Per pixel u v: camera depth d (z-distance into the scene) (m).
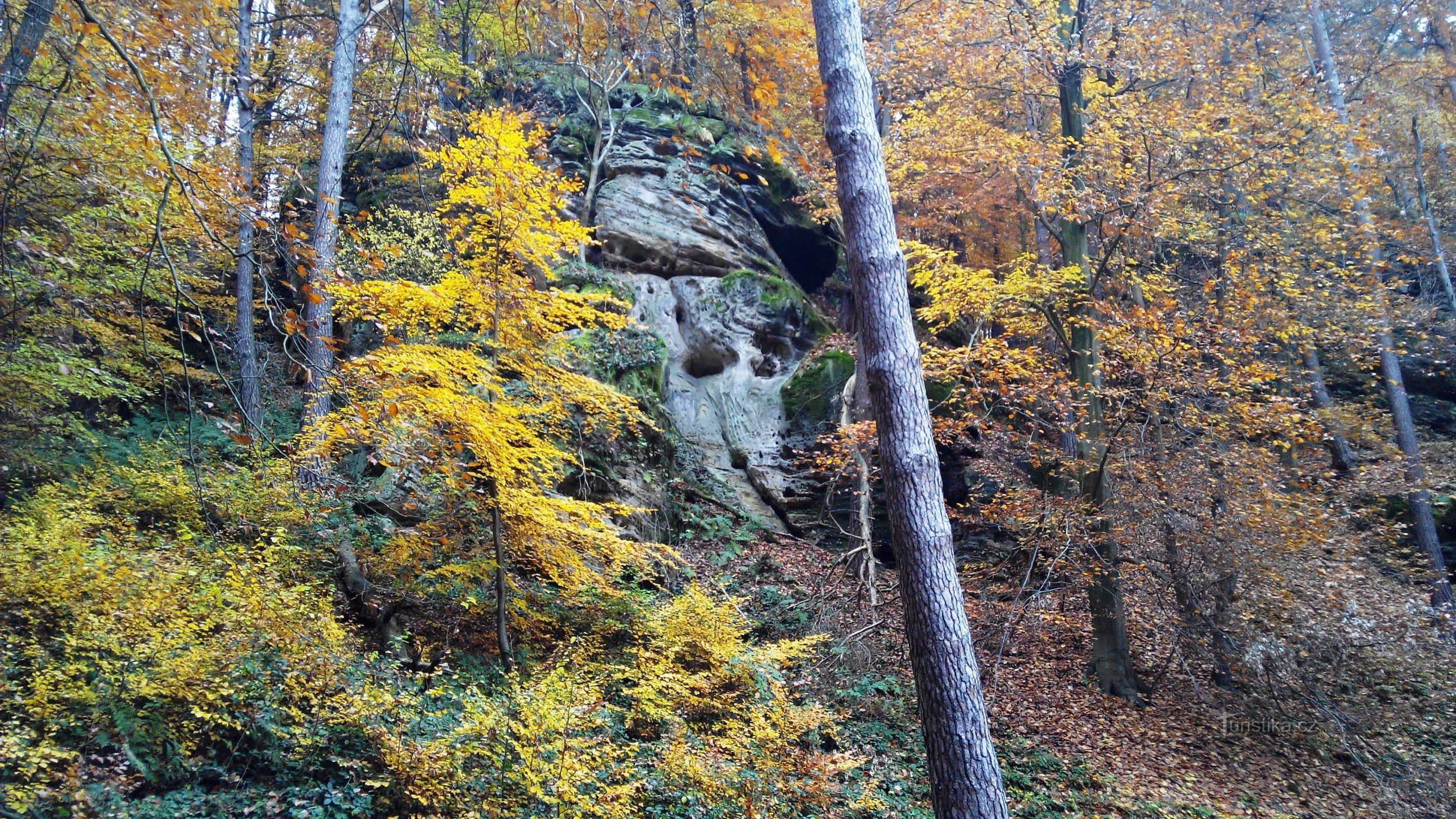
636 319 15.12
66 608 5.50
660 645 7.87
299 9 15.38
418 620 7.97
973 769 4.09
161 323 11.91
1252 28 15.65
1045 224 12.61
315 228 9.88
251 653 5.48
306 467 8.41
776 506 15.20
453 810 5.08
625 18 6.57
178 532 7.62
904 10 13.20
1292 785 9.00
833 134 5.06
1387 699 10.00
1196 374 10.59
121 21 5.50
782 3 9.38
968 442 14.50
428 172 16.23
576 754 5.47
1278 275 12.94
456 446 6.70
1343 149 13.23
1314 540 10.52
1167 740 9.79
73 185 7.27
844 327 19.05
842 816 6.52
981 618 11.70
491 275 7.64
